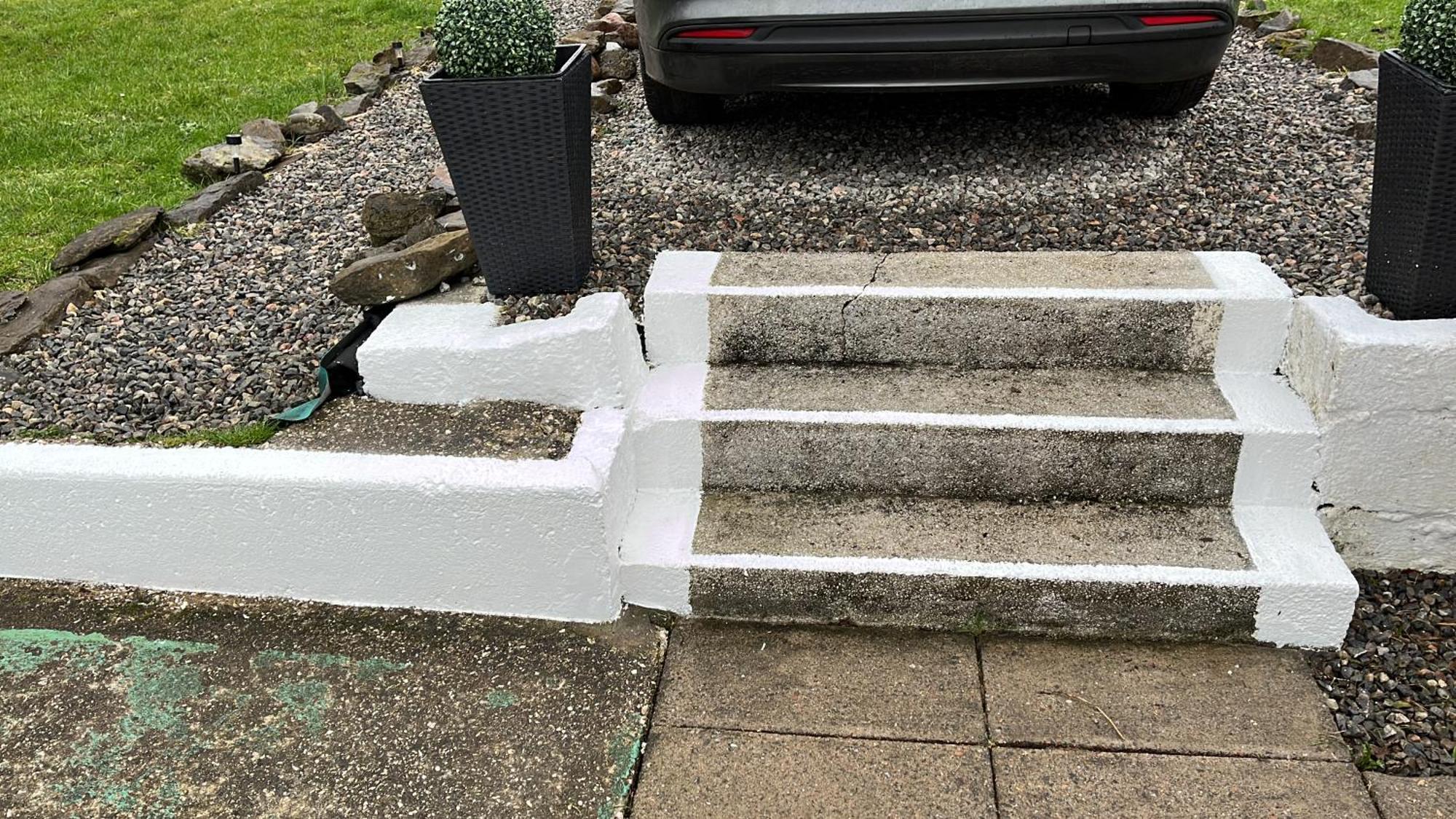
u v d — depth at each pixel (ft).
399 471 8.18
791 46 11.28
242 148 16.15
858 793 7.03
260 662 8.25
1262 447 8.60
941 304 9.55
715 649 8.36
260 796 7.13
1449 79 7.91
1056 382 9.48
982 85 11.51
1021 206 11.93
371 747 7.48
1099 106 14.92
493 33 8.96
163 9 29.01
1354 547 8.90
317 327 10.93
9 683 8.08
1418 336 8.03
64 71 22.68
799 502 9.25
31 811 7.04
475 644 8.41
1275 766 7.14
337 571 8.68
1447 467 8.38
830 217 11.86
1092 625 8.30
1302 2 22.35
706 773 7.22
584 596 8.49
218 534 8.63
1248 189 12.17
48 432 9.42
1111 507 8.96
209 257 12.90
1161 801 6.91
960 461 9.04
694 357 10.10
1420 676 7.80
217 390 10.03
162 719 7.75
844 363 9.98
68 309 11.59
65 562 9.04
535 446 8.72
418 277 10.17
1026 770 7.16
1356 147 13.29
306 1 29.45
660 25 11.66
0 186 15.52
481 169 9.38
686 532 8.86
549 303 9.97
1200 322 9.31
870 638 8.44
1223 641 8.23
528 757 7.38
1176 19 10.96
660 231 11.69
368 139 17.16
